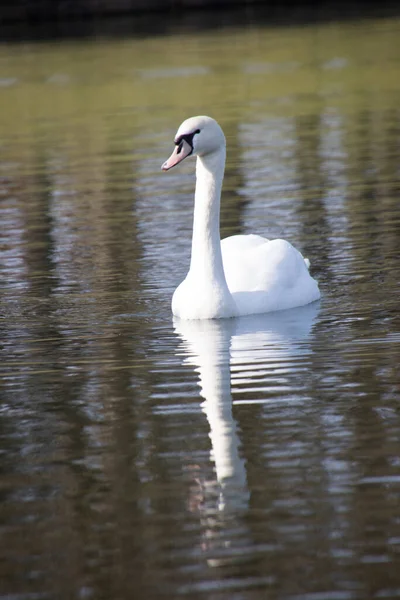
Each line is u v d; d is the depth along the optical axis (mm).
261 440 9688
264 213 20094
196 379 11445
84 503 8609
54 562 7746
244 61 46312
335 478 8789
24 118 35688
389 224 18484
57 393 11258
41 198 22797
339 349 12250
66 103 38156
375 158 24719
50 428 10266
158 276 16109
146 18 68312
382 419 9984
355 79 39281
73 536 8078
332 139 27781
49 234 19375
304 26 58219
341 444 9469
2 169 26719
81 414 10594
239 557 7680
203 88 39438
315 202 20672
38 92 41188
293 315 13875
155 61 47938
